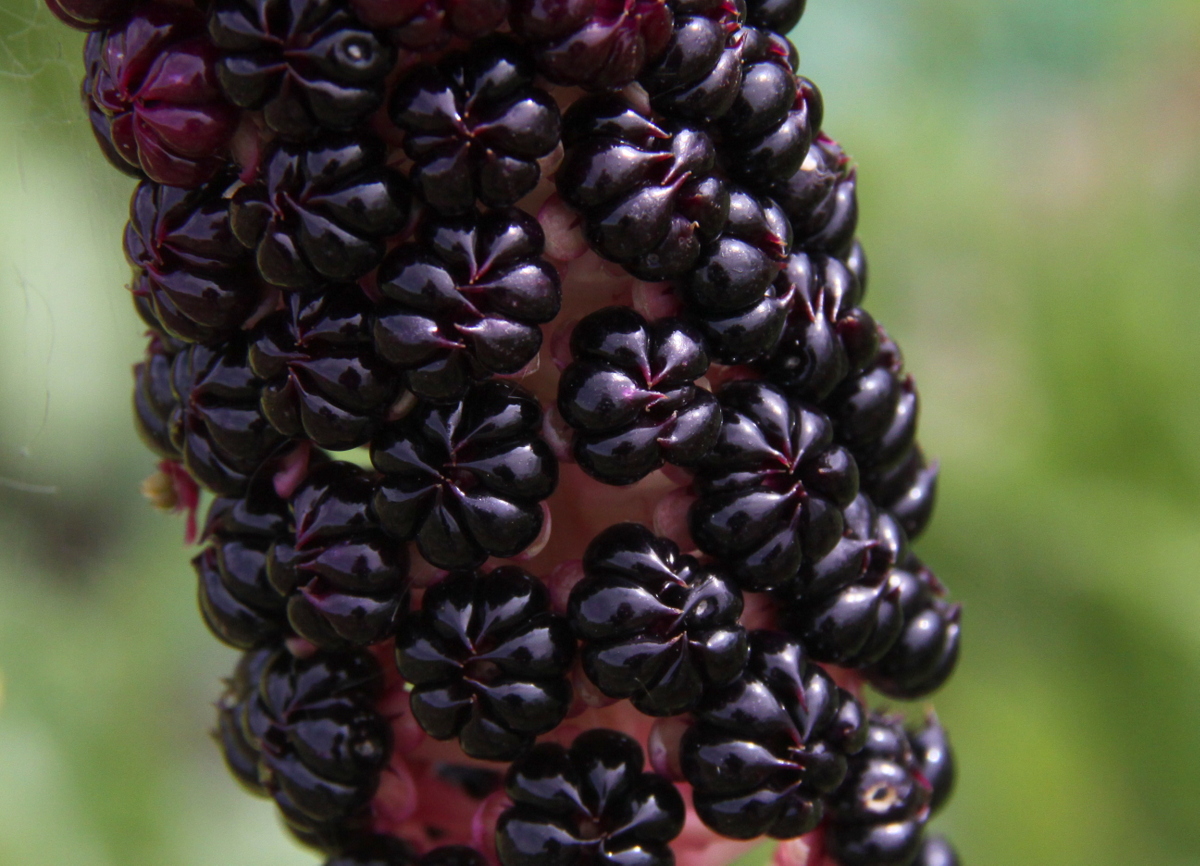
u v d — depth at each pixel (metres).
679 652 0.17
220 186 0.17
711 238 0.17
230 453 0.18
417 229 0.17
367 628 0.17
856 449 0.18
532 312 0.17
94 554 0.29
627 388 0.17
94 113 0.17
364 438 0.17
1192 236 0.31
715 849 0.19
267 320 0.17
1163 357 0.30
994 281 0.31
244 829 0.27
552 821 0.18
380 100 0.17
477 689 0.17
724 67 0.17
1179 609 0.28
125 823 0.26
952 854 0.20
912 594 0.19
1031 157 0.32
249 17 0.17
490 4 0.17
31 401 0.27
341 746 0.18
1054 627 0.29
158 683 0.28
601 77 0.17
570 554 0.18
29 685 0.26
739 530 0.17
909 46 0.32
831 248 0.18
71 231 0.25
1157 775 0.28
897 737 0.19
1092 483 0.30
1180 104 0.32
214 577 0.18
